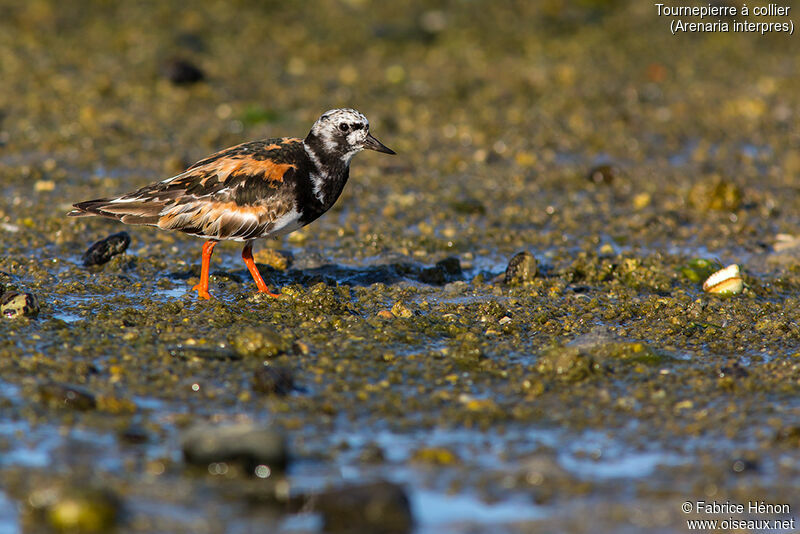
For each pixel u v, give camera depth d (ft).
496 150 70.85
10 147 65.10
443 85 84.84
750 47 98.48
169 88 79.51
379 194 61.00
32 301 38.63
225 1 100.12
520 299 43.29
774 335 39.47
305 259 48.67
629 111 80.18
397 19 100.94
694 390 33.81
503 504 26.13
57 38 88.33
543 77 86.89
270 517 25.16
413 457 28.27
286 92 81.41
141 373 33.32
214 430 27.55
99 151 65.92
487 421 30.86
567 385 34.01
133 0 97.91
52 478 26.22
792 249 52.29
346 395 32.53
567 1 106.11
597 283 46.96
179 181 41.57
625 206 60.54
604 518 25.54
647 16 104.42
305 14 100.73
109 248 46.93
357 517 24.77
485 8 104.53
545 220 57.72
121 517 24.73
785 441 29.63
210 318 39.01
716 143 74.18
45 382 31.96
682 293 45.14
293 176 41.81
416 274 48.14
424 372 34.71
